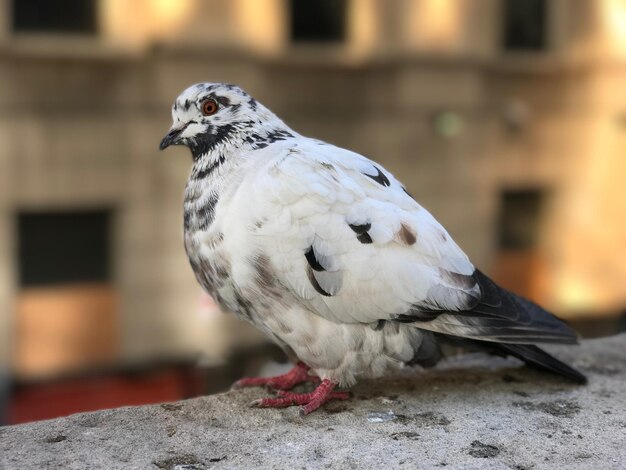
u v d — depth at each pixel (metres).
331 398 0.43
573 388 0.45
